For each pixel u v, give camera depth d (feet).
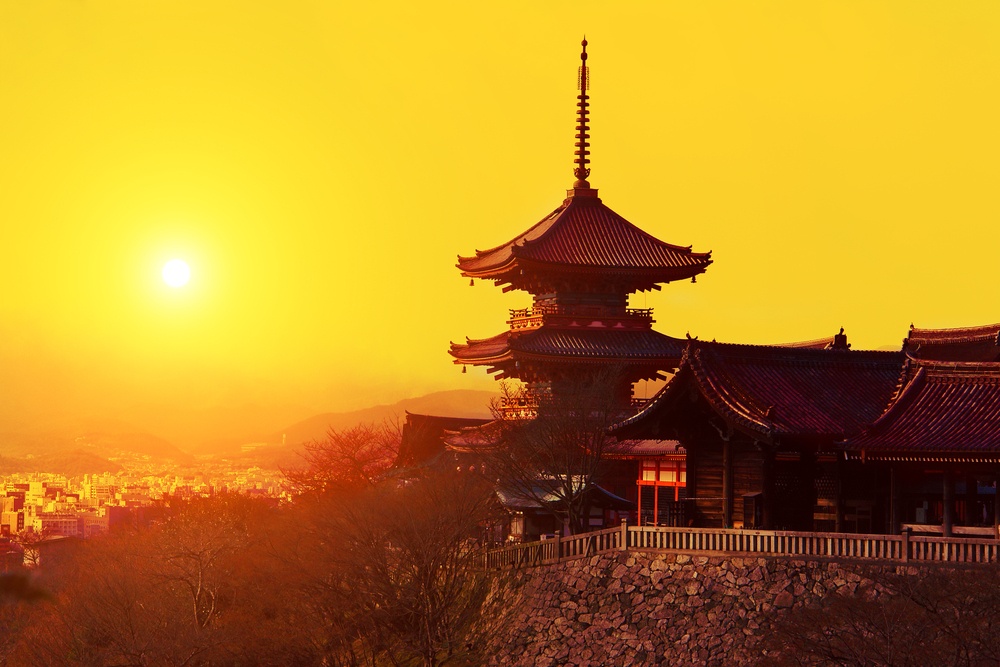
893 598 140.97
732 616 157.58
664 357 295.07
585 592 178.29
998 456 155.63
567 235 314.35
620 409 272.92
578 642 173.58
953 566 142.20
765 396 187.83
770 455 182.39
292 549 229.04
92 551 278.87
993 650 127.13
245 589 236.63
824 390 194.49
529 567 194.59
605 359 291.38
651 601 168.25
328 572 218.79
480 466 256.93
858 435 170.91
